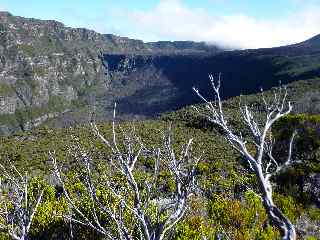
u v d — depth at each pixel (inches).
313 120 716.7
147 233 159.8
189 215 381.4
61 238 360.8
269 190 126.3
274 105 149.0
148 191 169.6
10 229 181.8
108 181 169.2
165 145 171.5
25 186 184.2
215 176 679.1
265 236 397.7
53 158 177.5
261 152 134.0
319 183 662.5
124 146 172.7
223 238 309.1
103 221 311.7
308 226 523.8
